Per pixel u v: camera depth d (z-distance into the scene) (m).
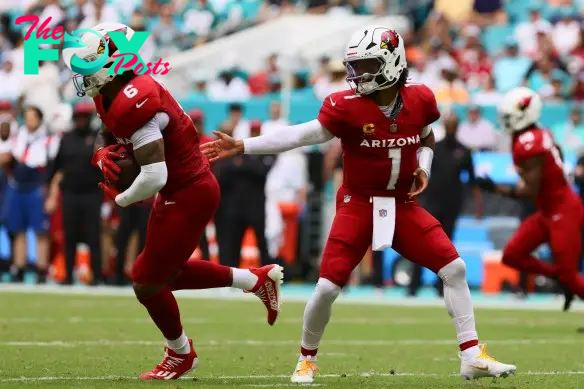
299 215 61.72
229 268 24.78
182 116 23.02
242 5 85.31
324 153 62.19
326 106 23.34
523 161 39.50
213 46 71.31
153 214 23.33
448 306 23.41
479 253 60.72
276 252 61.44
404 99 23.20
